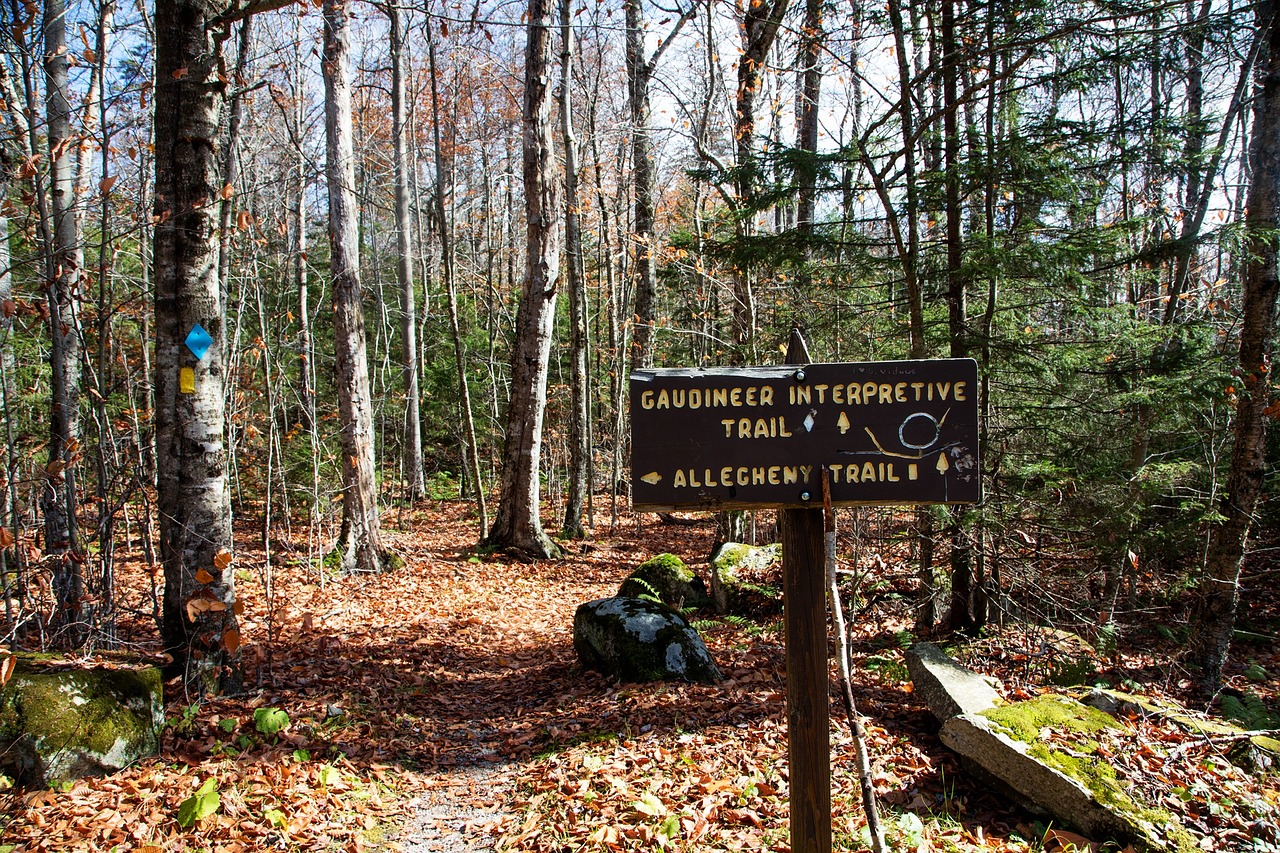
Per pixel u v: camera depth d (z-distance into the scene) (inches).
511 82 972.6
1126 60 254.4
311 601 383.6
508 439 540.7
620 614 275.6
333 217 461.4
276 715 198.5
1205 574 272.2
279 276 500.1
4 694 173.0
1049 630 279.6
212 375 226.2
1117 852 148.1
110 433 256.2
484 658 317.7
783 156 290.7
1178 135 269.3
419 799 192.9
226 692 226.8
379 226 1050.7
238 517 588.1
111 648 235.5
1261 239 245.0
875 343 362.0
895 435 111.3
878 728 209.3
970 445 110.5
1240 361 263.6
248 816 165.5
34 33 235.9
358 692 250.7
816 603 113.7
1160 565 368.2
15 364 297.3
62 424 231.0
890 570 347.9
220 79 225.9
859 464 111.4
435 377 842.8
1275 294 253.9
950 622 302.8
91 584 238.7
